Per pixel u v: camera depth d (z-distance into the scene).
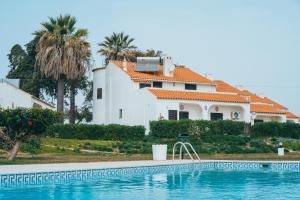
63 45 56.22
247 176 23.80
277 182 21.39
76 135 45.72
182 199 16.30
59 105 57.28
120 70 55.84
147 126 51.06
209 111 54.69
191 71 62.75
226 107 55.81
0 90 51.78
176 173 24.80
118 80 56.12
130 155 34.75
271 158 33.62
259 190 18.73
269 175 24.36
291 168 28.33
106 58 73.25
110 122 57.53
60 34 56.81
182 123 45.84
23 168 21.83
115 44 73.44
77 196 16.66
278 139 46.66
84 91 70.38
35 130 27.33
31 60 67.50
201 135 45.84
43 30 57.88
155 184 20.12
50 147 36.50
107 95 58.50
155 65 56.41
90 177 21.91
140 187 19.12
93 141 42.22
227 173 25.17
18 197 16.31
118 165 24.55
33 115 26.84
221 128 47.31
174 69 61.06
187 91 54.38
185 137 31.08
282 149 37.56
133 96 53.41
